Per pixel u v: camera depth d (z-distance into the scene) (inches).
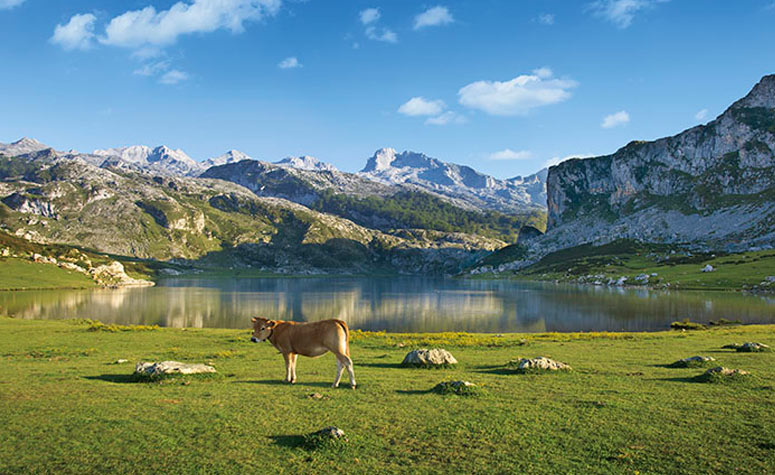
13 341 1561.3
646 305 4891.7
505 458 444.8
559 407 619.5
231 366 1019.3
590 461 436.5
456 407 621.3
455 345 1528.1
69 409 611.2
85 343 1528.1
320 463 434.9
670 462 430.9
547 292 7337.6
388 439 497.0
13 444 483.8
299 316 4379.9
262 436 507.5
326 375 887.7
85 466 431.2
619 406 617.6
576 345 1492.4
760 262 7829.7
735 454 445.4
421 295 7204.7
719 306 4591.5
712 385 749.3
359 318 4274.1
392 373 919.7
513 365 986.7
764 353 1160.8
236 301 5964.6
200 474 414.0
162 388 745.0
